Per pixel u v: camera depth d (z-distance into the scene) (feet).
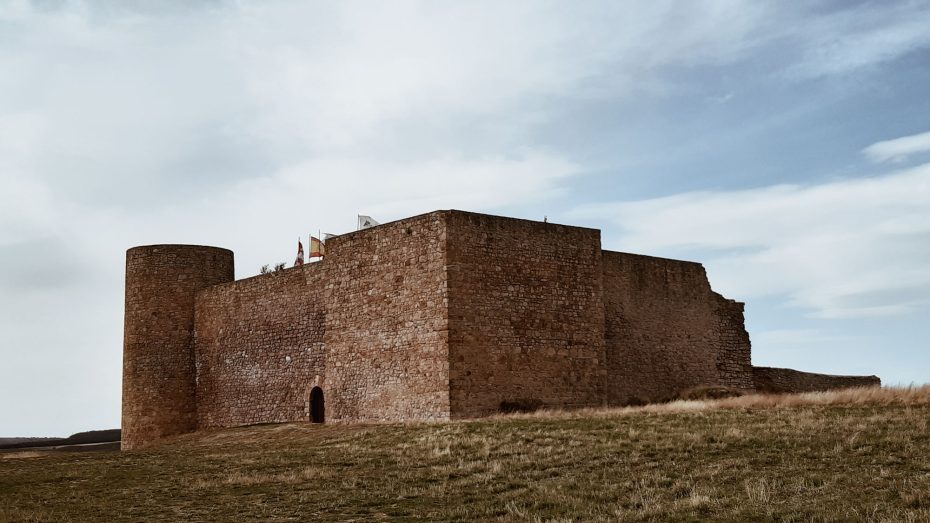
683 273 173.58
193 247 188.85
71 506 83.82
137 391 185.06
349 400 147.95
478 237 139.64
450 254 136.56
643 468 87.45
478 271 138.62
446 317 134.82
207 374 181.27
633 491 79.20
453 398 133.18
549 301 145.18
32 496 89.86
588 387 146.82
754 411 118.11
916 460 83.30
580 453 96.27
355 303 149.48
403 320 140.97
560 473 88.33
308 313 161.38
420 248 140.26
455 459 98.78
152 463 111.45
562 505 75.72
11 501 87.15
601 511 73.10
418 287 139.54
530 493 80.69
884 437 93.04
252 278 174.29
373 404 143.74
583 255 150.71
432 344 136.26
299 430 147.02
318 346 158.51
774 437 96.73
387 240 145.38
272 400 166.30
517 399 138.62
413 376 138.31
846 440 92.79
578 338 147.13
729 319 179.22
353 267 150.71
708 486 78.64
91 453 134.00
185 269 187.32
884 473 78.69
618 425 112.27
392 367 141.59
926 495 70.85
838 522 66.03
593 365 148.05
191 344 185.37
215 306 181.68
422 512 75.77
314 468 97.96
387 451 106.93
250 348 172.55
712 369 174.19
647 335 165.58
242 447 127.75
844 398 123.75
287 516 76.07
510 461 95.14
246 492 87.04
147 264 187.62
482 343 137.08
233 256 195.52
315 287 160.76
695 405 130.11
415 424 129.08
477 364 136.05
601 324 150.41
